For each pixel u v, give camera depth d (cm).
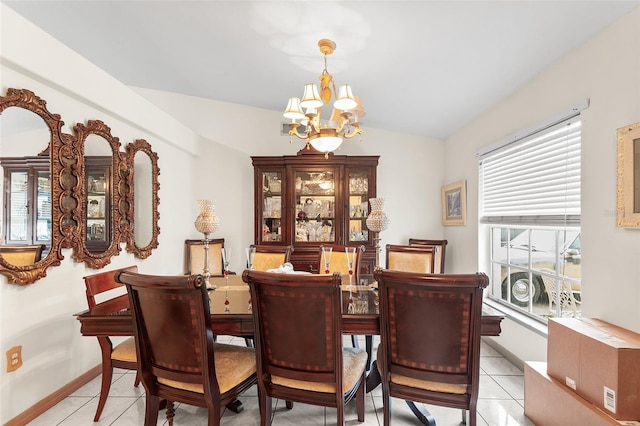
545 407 178
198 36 273
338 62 272
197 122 430
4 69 182
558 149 225
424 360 147
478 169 333
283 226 402
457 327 140
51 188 212
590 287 191
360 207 407
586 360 157
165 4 235
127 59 329
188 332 147
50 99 212
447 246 415
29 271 195
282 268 248
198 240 412
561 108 215
